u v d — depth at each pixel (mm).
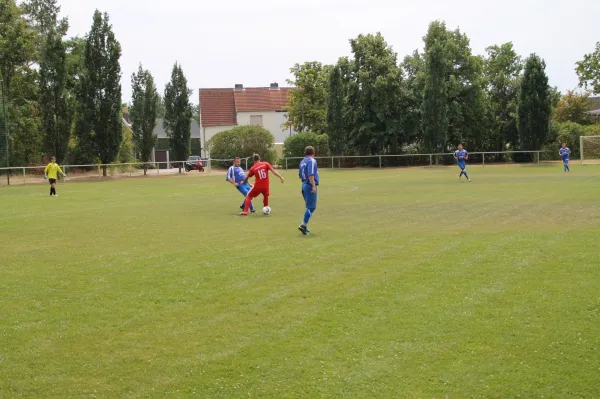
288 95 68750
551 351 4855
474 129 50531
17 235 12133
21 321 6000
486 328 5430
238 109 68375
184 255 9406
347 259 8773
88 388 4406
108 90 42125
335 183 27938
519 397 4102
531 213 13688
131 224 13750
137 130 47500
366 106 49906
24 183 34531
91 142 42406
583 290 6555
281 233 11727
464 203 16641
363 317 5871
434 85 47312
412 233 11180
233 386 4375
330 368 4645
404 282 7207
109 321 5953
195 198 21453
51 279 7840
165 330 5645
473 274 7508
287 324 5727
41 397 4273
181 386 4402
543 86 44375
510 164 44656
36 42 53094
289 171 44969
